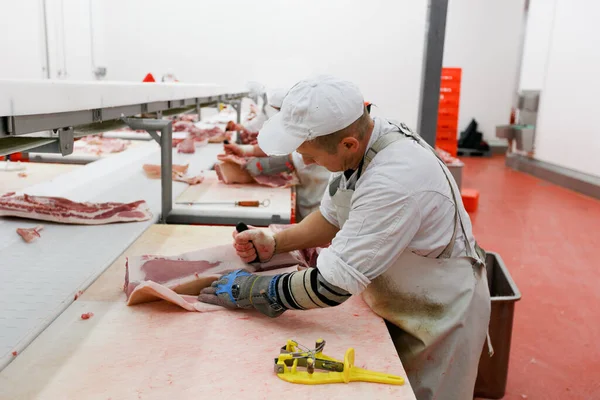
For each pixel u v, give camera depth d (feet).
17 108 2.91
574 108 23.40
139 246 5.90
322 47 24.80
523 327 9.89
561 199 21.07
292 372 3.46
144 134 15.34
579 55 23.08
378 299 4.57
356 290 3.84
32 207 6.54
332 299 3.95
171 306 4.46
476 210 18.78
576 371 8.46
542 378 8.24
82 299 4.51
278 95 8.87
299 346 3.88
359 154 4.10
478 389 7.38
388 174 3.84
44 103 3.21
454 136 26.53
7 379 3.31
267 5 24.40
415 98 25.20
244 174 9.48
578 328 9.90
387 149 4.01
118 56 25.25
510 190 22.68
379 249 3.81
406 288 4.46
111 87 4.32
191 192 8.68
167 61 25.29
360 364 3.69
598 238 15.67
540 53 27.27
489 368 7.27
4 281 4.74
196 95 7.74
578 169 23.15
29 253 5.49
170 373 3.45
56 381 3.31
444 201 4.14
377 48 24.68
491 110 33.86
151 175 9.55
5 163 10.96
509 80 33.37
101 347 3.74
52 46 20.34
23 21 19.21
